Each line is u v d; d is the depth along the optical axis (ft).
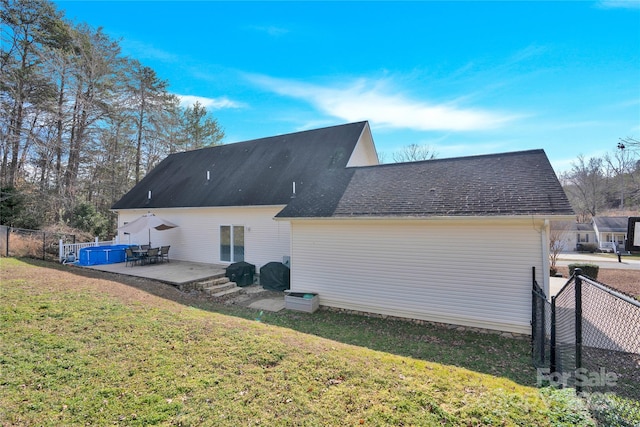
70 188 70.18
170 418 10.93
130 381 13.10
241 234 46.42
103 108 74.90
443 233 26.30
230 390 12.66
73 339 16.72
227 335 18.03
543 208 22.65
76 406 11.44
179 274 40.70
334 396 12.37
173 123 96.78
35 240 52.54
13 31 64.44
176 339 17.25
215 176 55.57
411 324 26.84
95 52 72.49
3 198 58.44
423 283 27.07
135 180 95.20
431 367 15.57
